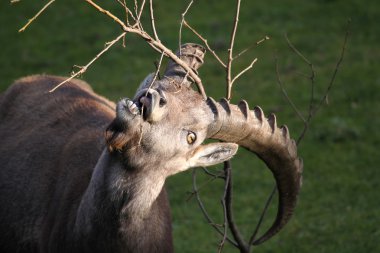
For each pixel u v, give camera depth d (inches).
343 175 958.4
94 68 1349.7
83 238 472.4
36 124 586.2
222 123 455.2
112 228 456.1
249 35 1430.9
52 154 552.1
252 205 898.7
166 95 434.0
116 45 1437.0
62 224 498.3
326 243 808.9
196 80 465.4
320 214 869.8
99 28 1524.4
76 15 1588.3
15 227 556.4
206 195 925.2
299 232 834.2
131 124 409.1
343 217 858.8
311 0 1581.0
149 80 450.3
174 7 1562.5
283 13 1521.9
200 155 456.1
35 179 551.2
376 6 1525.6
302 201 900.6
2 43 1486.2
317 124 1096.2
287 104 1167.0
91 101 589.6
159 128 426.3
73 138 548.7
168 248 500.7
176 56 458.9
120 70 1334.9
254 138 489.1
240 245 578.9
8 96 629.9
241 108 476.4
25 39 1501.0
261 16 1513.3
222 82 1246.3
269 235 580.4
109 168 445.4
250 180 958.4
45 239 521.3
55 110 587.2
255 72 1286.9
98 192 454.3
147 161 432.8
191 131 441.1
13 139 592.4
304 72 1283.2
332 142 1047.0
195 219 869.2
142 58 1379.2
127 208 447.5
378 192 914.1
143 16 1510.8
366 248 792.3
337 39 1403.8
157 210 490.9
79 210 476.4
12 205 560.1
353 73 1268.5
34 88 623.8
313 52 1358.3
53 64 1382.9
